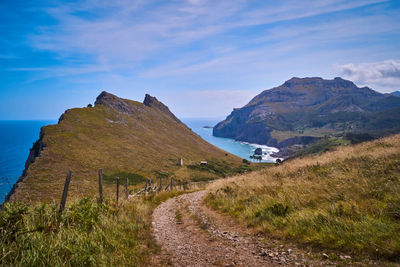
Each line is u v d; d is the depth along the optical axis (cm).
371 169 796
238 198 1061
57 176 5234
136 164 8938
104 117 14200
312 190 765
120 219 748
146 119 18425
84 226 595
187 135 19725
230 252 516
